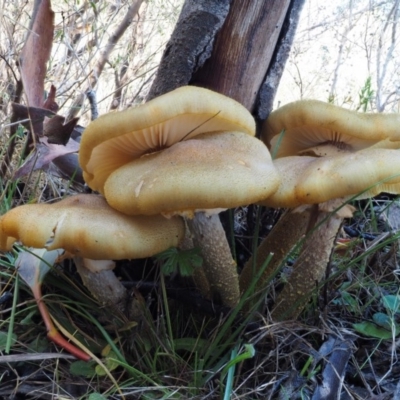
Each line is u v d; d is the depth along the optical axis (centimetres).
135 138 21
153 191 19
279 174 21
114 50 54
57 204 21
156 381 21
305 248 24
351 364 23
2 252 27
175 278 25
